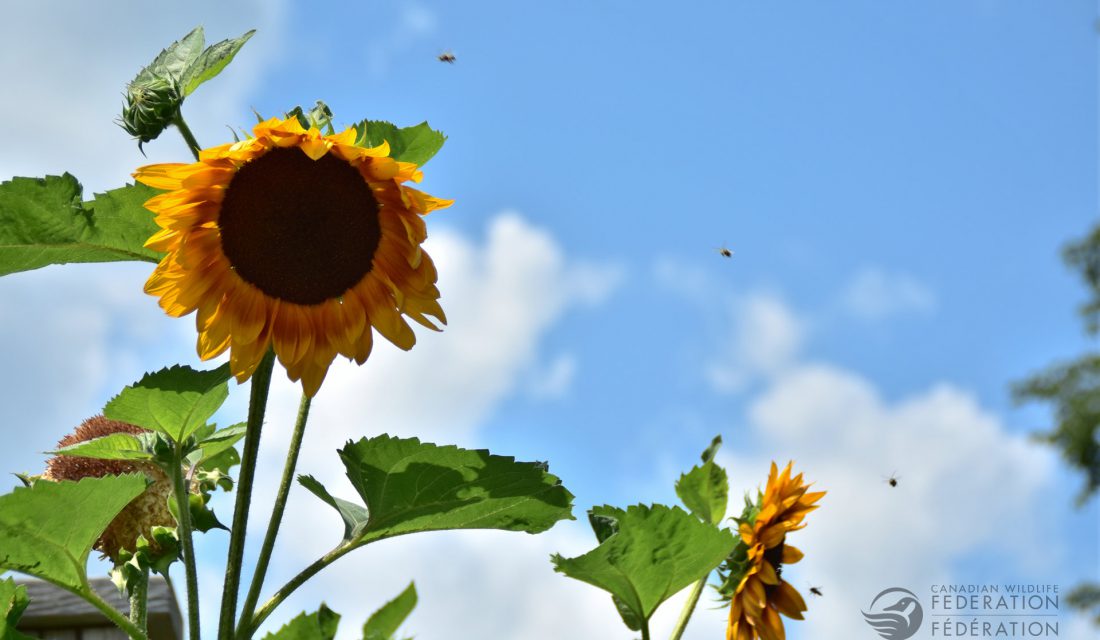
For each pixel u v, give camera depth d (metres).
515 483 1.21
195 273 1.19
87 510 1.16
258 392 1.17
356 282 1.21
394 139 1.24
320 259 1.20
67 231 1.17
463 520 1.22
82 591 1.17
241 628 1.12
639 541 1.16
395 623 0.91
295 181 1.19
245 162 1.18
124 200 1.18
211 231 1.19
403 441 1.19
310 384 1.19
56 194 1.16
